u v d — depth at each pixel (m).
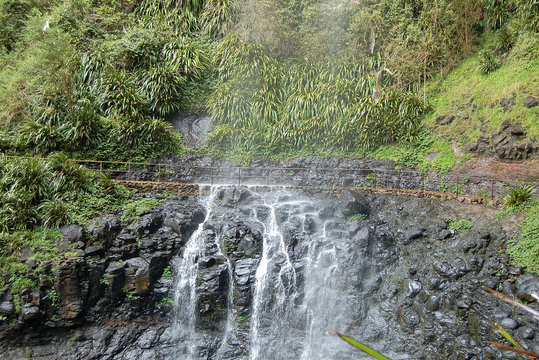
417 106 17.73
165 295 13.46
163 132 18.20
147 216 14.30
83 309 12.54
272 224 14.77
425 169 16.52
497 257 12.30
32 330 12.27
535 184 13.95
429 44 18.41
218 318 13.41
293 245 14.10
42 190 14.02
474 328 11.38
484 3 17.64
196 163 18.34
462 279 12.31
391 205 15.30
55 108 17.33
